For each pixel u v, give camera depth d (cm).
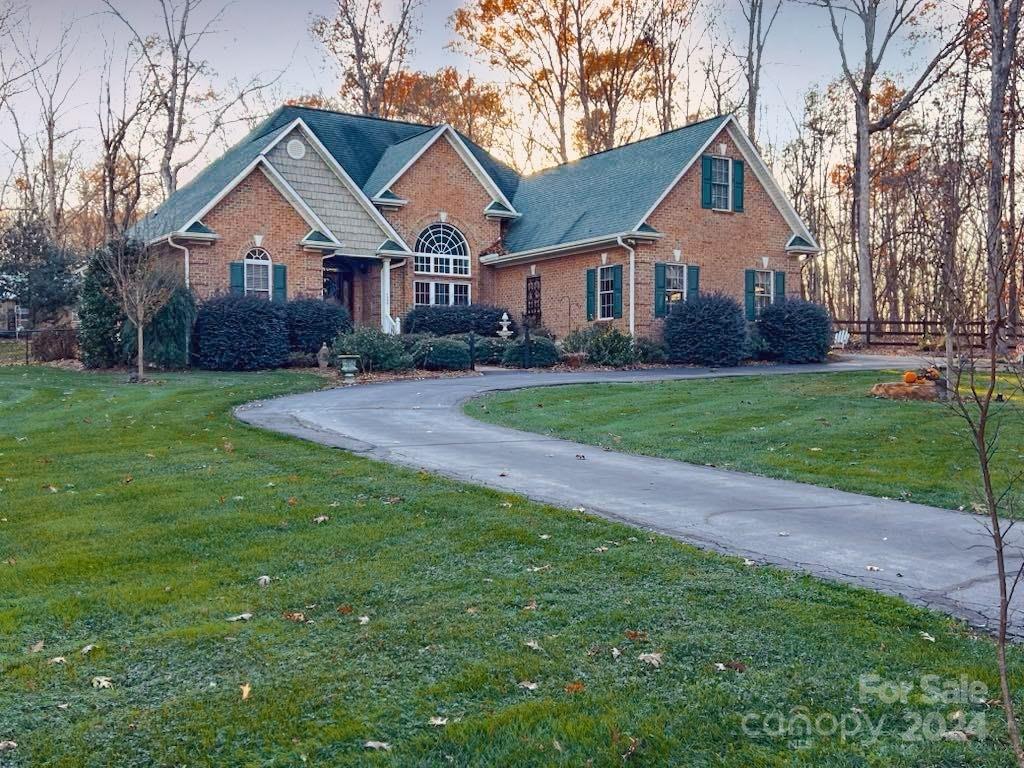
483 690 411
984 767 347
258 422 1337
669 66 4447
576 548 648
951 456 1042
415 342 2334
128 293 2045
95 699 405
